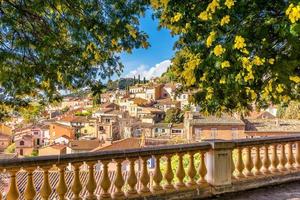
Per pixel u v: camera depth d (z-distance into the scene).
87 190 5.63
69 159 5.39
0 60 7.18
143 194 6.12
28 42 7.47
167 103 92.75
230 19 5.14
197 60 5.46
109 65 8.55
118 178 5.91
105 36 7.54
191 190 6.66
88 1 7.38
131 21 7.55
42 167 5.21
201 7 5.46
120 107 106.88
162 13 6.25
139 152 6.05
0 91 8.45
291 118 34.38
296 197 7.01
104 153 5.71
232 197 6.99
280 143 8.01
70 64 7.91
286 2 4.97
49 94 8.82
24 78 7.82
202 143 6.86
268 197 7.02
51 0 6.93
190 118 41.88
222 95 6.30
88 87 8.62
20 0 7.08
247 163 7.50
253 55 5.08
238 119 39.41
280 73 4.99
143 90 121.31
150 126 64.81
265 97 5.36
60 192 5.36
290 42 4.74
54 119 85.69
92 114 88.00
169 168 6.48
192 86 6.77
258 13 5.18
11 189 5.05
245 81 5.17
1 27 7.36
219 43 5.25
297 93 5.81
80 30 7.48
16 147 61.94
